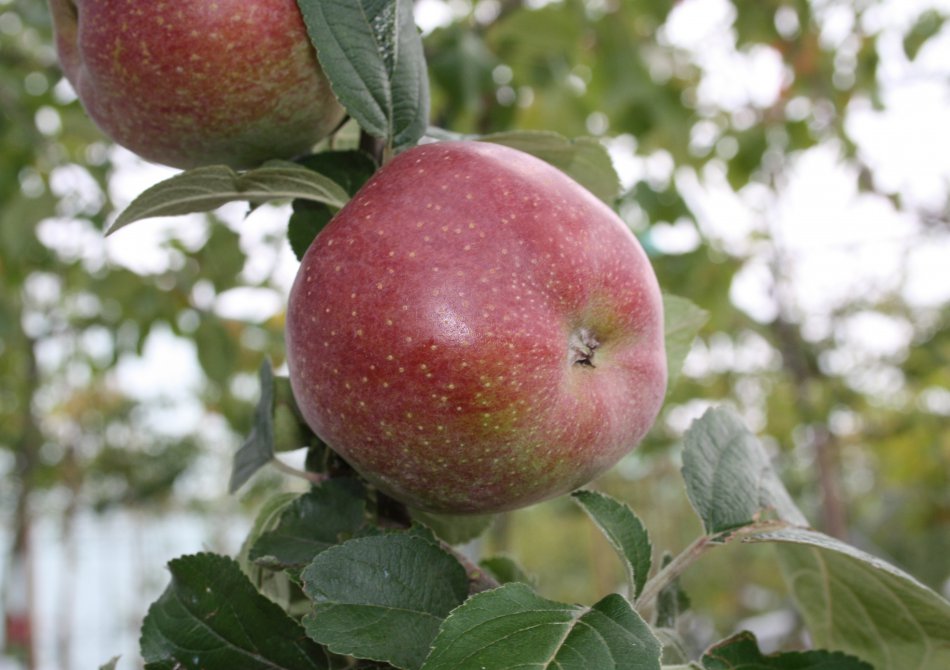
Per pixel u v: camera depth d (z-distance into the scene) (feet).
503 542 2.81
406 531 1.10
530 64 3.03
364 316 1.05
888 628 1.27
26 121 3.37
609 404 1.12
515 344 1.05
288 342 1.12
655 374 1.17
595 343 1.12
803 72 4.08
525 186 1.09
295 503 1.16
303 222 1.20
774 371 5.38
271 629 1.11
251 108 1.16
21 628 6.18
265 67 1.14
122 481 8.43
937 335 5.32
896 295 5.65
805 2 3.71
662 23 3.20
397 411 1.06
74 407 7.04
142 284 3.41
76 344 4.86
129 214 1.13
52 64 3.52
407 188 1.08
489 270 1.05
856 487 7.97
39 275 4.44
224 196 1.16
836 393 4.86
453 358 1.04
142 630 1.12
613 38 3.16
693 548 1.17
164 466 8.40
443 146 1.12
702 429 1.24
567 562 9.30
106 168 3.50
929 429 5.45
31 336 4.71
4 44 3.53
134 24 1.12
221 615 1.11
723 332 4.59
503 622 0.99
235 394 4.52
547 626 0.99
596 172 1.30
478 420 1.06
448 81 2.63
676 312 1.34
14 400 6.14
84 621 10.79
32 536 6.14
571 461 1.10
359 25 1.14
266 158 1.22
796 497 6.20
